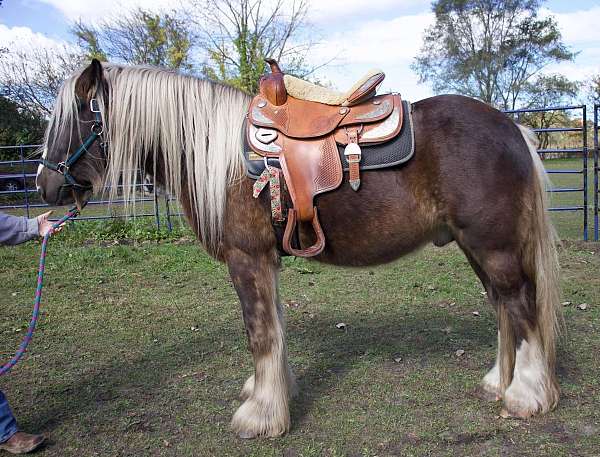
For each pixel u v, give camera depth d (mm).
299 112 2232
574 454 2066
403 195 2186
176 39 19484
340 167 2143
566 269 5125
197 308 4328
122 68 2379
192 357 3275
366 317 3924
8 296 4805
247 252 2250
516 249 2217
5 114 18359
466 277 4996
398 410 2484
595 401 2471
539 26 31094
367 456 2119
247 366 3105
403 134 2180
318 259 2381
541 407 2322
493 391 2555
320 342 3443
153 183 2533
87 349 3465
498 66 31203
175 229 7555
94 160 2340
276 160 2166
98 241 7414
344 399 2619
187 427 2416
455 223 2225
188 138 2303
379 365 3027
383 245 2256
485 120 2225
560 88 30531
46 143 2326
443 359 3074
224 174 2227
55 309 4383
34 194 12469
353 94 2213
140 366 3156
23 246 7195
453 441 2201
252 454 2178
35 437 2246
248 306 2266
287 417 2316
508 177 2164
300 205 2146
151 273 5582
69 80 2303
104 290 4953
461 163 2154
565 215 9336
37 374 3072
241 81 15656
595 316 3684
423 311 4008
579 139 27500
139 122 2299
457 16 32281
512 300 2262
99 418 2521
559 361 2928
